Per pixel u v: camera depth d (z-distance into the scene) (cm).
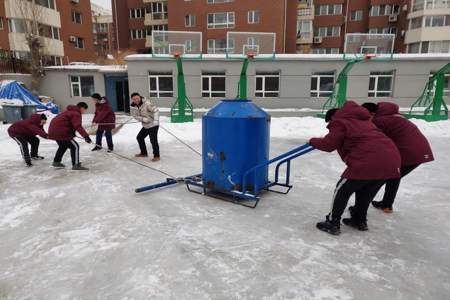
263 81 1591
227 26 2559
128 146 779
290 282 225
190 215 346
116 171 539
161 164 591
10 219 336
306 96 1585
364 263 252
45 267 244
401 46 3089
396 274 238
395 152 285
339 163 612
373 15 3158
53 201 391
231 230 309
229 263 249
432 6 2711
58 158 559
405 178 507
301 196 415
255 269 241
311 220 337
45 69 1719
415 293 216
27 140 570
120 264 248
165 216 343
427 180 496
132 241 285
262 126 383
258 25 2508
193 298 207
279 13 2473
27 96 1295
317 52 3281
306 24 3053
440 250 276
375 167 277
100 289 217
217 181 395
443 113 1347
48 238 292
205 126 397
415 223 333
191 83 1574
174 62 1549
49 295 211
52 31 2358
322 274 236
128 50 3005
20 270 240
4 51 1961
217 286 220
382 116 354
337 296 211
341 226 325
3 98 1227
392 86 1573
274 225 322
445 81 1592
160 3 3203
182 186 457
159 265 246
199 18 2602
